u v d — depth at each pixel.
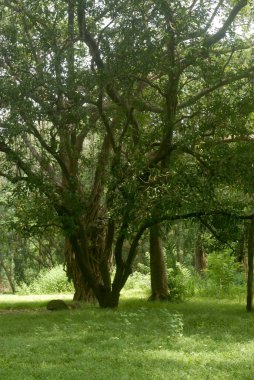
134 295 24.34
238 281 25.27
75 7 14.88
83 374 7.14
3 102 13.72
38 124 15.45
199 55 14.58
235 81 16.34
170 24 13.83
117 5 13.88
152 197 14.88
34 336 10.65
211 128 15.68
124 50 13.82
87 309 16.77
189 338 9.92
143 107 16.41
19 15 15.79
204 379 6.82
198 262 33.62
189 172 14.95
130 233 16.22
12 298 25.05
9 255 44.78
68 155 16.52
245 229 16.53
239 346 9.17
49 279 31.02
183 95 17.70
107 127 15.60
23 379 6.91
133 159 15.69
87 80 14.04
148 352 8.66
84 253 17.34
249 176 14.73
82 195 17.31
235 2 16.64
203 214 15.72
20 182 16.14
